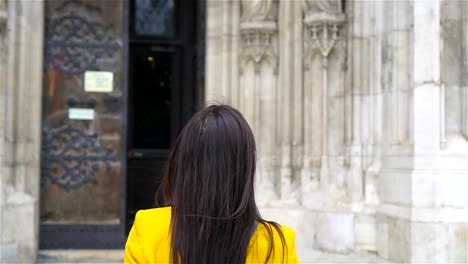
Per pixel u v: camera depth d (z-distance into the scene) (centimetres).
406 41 626
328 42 681
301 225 668
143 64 873
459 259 570
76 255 672
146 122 868
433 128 591
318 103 689
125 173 703
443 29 607
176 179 169
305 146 691
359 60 679
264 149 709
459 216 573
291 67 703
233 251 162
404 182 601
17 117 646
